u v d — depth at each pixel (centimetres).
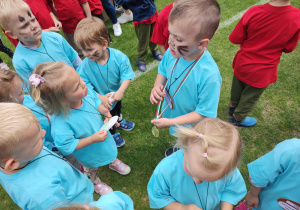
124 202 126
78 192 138
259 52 200
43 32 226
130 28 456
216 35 406
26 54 216
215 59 362
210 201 127
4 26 194
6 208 230
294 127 265
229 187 128
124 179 243
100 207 104
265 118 278
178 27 128
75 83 140
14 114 97
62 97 138
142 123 293
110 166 245
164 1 516
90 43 184
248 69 212
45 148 135
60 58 232
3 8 182
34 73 136
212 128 93
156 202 130
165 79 195
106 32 198
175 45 138
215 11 128
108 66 211
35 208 113
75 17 322
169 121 167
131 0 286
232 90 256
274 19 178
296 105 286
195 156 89
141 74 358
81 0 320
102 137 164
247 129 270
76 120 160
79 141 164
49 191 113
